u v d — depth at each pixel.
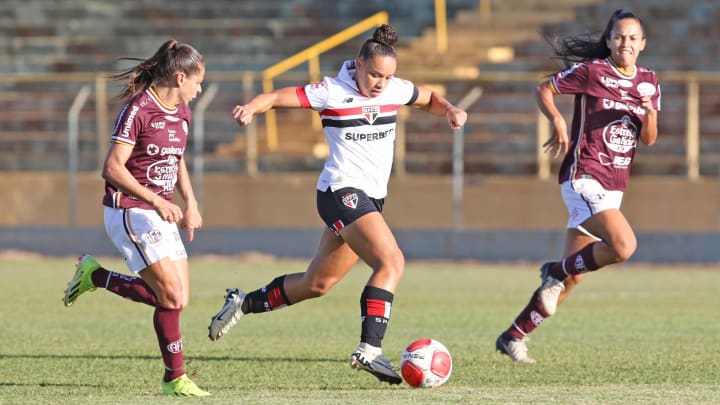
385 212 69.81
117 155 22.31
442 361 23.78
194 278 53.62
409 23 89.75
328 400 21.30
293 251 66.69
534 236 64.88
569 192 29.00
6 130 82.00
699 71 81.88
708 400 21.30
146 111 22.64
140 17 95.56
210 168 76.00
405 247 66.12
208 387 24.28
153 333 34.66
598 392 22.59
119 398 21.94
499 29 87.94
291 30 91.50
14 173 74.75
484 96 78.00
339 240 25.23
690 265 62.91
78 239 68.31
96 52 90.81
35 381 24.97
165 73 22.72
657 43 84.69
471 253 65.44
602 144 28.69
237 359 29.03
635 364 28.16
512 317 39.62
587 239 29.19
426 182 69.44
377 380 25.39
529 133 76.69
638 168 72.56
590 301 45.25
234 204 71.31
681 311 41.59
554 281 28.61
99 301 44.56
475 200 69.12
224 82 83.06
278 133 78.88
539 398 21.50
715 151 73.69
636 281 54.19
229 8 94.69
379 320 23.16
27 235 68.94
